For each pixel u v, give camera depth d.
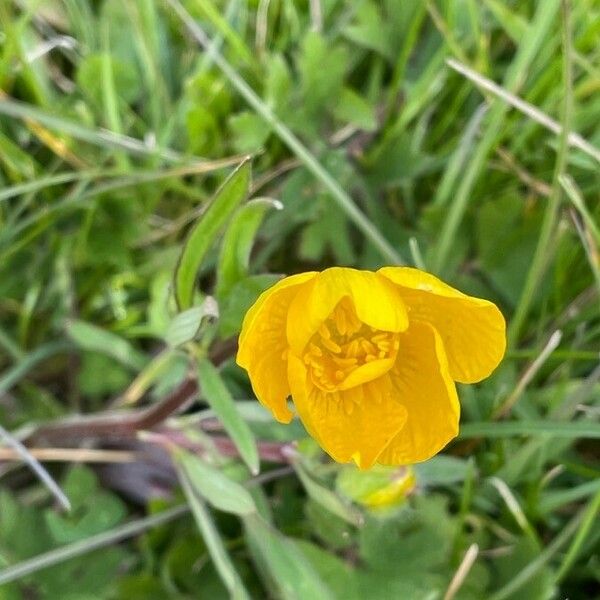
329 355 0.09
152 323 0.13
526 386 0.12
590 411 0.12
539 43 0.12
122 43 0.14
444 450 0.12
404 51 0.13
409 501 0.11
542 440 0.11
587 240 0.12
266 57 0.14
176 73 0.14
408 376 0.09
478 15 0.14
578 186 0.13
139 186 0.13
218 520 0.12
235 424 0.10
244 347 0.08
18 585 0.12
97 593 0.12
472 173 0.12
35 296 0.13
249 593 0.12
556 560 0.12
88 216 0.13
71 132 0.12
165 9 0.14
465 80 0.13
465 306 0.09
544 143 0.13
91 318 0.14
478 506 0.12
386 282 0.09
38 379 0.14
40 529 0.12
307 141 0.14
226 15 0.13
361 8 0.14
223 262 0.10
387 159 0.13
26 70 0.13
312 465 0.11
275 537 0.11
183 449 0.11
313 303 0.08
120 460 0.13
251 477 0.12
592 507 0.11
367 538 0.11
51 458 0.12
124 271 0.13
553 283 0.13
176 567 0.12
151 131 0.14
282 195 0.13
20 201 0.13
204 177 0.13
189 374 0.11
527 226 0.13
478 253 0.13
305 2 0.14
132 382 0.13
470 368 0.09
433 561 0.11
